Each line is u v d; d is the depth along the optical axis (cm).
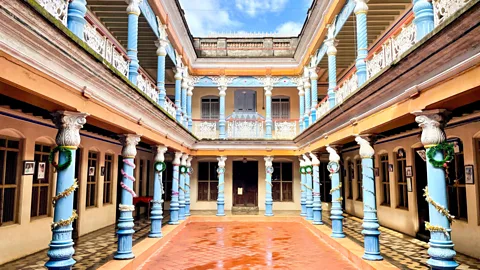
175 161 1286
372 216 725
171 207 1277
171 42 1227
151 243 896
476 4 317
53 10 424
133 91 621
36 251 787
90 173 1077
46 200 856
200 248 961
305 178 1550
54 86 416
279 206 1780
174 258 846
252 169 1817
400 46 575
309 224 1295
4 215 712
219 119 1672
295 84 1666
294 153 1592
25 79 360
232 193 1795
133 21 753
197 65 1673
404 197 1066
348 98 716
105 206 1173
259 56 1689
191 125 1609
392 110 582
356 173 1477
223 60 1669
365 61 745
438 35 387
